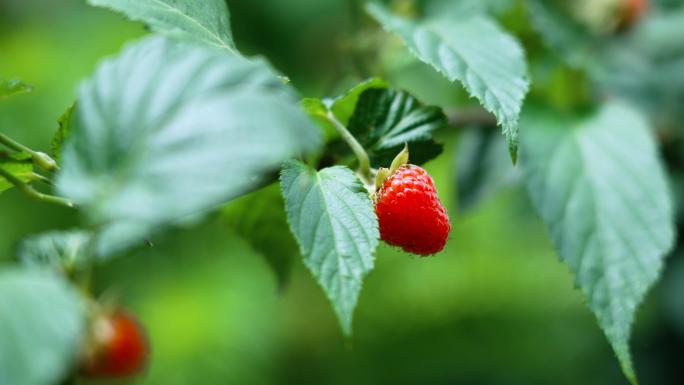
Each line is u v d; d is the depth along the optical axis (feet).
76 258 1.09
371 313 2.06
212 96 0.88
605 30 1.54
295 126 0.88
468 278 1.99
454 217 1.99
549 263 2.02
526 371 2.02
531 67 1.46
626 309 1.22
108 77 0.91
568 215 1.28
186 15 1.03
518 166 1.32
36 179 1.05
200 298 1.85
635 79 1.61
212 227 2.02
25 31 2.19
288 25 2.50
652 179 1.30
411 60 1.47
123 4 1.00
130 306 1.88
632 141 1.33
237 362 1.82
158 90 0.89
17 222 1.94
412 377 2.07
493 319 2.02
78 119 0.90
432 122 1.13
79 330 0.85
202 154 0.86
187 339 1.77
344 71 1.53
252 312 1.88
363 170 1.10
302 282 2.18
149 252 1.98
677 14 1.64
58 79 1.94
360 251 1.01
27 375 0.83
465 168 1.49
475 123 1.49
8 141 1.03
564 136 1.33
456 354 2.04
